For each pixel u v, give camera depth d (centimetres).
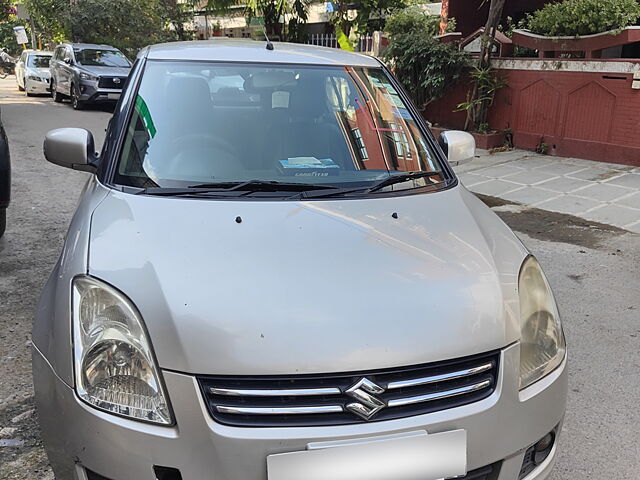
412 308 195
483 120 1004
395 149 305
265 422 175
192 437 174
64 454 190
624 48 991
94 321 192
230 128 293
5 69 3209
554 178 795
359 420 178
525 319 212
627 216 643
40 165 855
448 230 241
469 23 1325
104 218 236
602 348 373
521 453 200
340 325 186
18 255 501
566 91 885
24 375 324
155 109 295
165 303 189
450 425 184
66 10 2070
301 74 324
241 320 185
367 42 1296
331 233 227
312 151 292
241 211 239
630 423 299
